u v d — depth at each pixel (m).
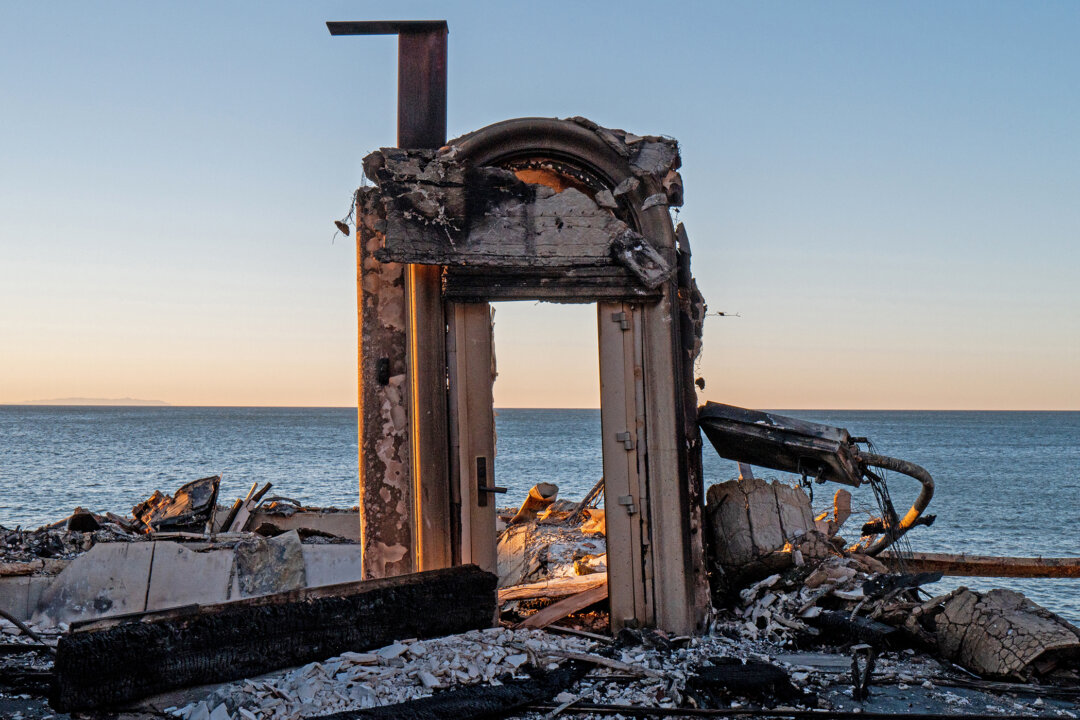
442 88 6.15
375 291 6.18
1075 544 21.52
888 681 5.23
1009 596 5.80
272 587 7.42
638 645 5.72
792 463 6.88
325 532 9.95
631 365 6.16
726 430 6.51
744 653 5.71
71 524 8.48
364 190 6.18
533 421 163.00
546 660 5.26
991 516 27.17
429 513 5.89
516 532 9.86
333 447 66.44
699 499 6.35
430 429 5.92
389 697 4.54
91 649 4.20
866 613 6.06
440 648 5.14
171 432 93.38
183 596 7.09
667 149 6.19
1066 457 62.62
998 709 4.80
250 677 4.71
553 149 6.16
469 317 6.05
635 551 6.08
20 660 5.43
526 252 5.95
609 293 6.05
